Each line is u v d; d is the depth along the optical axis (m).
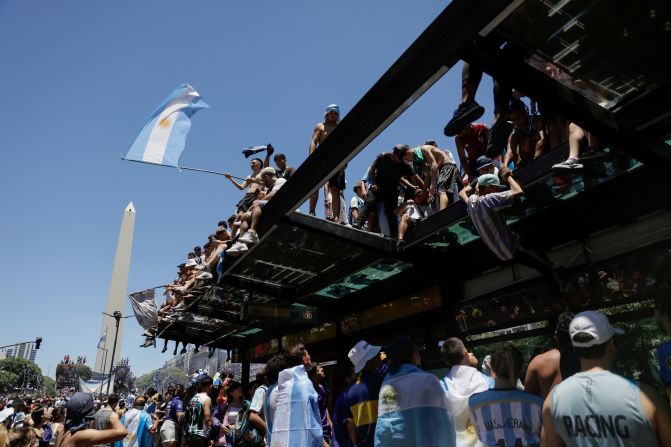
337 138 3.85
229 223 9.34
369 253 6.42
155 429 8.80
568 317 2.85
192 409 7.41
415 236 5.60
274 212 5.29
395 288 7.29
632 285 4.28
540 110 4.88
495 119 4.79
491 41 2.81
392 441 2.83
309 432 3.86
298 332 10.31
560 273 4.92
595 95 3.29
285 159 8.43
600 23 2.70
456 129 3.25
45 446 10.21
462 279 6.23
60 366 84.81
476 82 3.12
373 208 7.08
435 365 6.48
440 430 2.78
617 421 1.90
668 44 2.80
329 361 9.27
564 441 2.08
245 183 9.50
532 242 5.14
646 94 3.13
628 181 4.31
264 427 5.09
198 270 7.64
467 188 4.85
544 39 2.82
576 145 3.67
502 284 5.67
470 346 5.79
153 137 8.78
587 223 4.71
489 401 2.72
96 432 3.72
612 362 2.14
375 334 7.86
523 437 2.56
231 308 10.27
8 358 114.12
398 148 6.75
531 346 5.13
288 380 4.11
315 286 7.59
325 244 6.32
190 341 12.97
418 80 2.96
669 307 2.20
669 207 4.10
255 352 12.51
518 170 4.31
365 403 3.35
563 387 2.12
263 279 7.95
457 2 2.67
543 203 4.73
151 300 11.41
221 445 7.02
